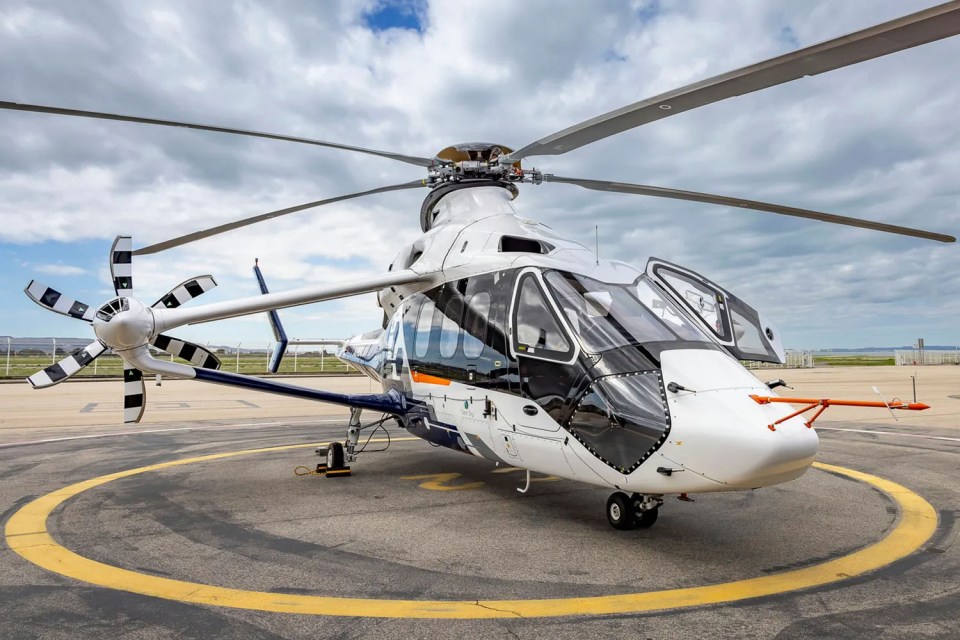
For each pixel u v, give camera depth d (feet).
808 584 13.61
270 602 12.59
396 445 35.76
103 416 49.24
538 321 18.52
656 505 17.20
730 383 15.02
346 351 35.70
